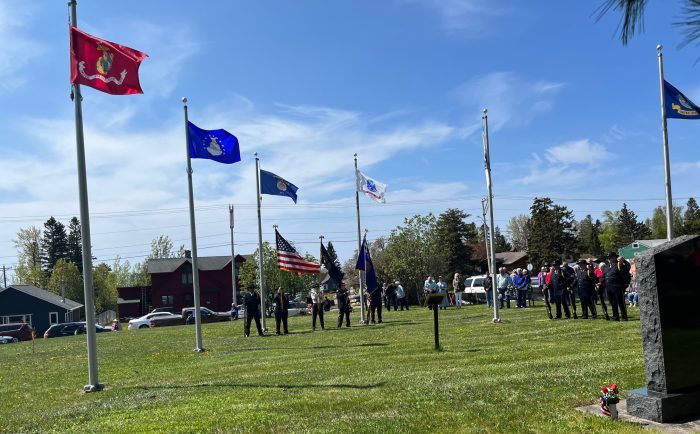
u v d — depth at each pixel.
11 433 8.62
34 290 76.31
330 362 14.01
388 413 8.02
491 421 7.21
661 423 6.75
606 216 109.56
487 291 33.41
